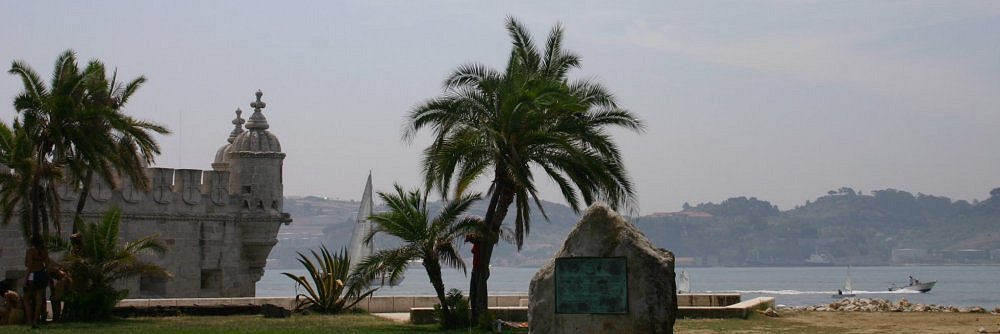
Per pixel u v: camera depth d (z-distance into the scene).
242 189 55.06
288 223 56.53
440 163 32.91
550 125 34.16
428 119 33.81
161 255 51.09
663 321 23.14
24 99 35.44
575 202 34.03
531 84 33.34
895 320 36.88
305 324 34.94
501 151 33.62
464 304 34.56
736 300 41.88
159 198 51.28
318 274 41.09
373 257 34.16
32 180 35.09
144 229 50.59
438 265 34.38
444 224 34.03
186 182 52.59
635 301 23.19
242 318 37.53
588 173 33.34
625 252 23.39
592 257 23.56
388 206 34.72
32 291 33.75
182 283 52.19
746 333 31.28
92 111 35.56
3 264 45.84
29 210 37.56
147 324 34.16
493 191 34.69
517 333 31.91
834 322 35.91
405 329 33.34
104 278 36.56
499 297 45.25
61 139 35.78
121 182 49.81
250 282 55.50
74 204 47.88
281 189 56.12
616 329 23.22
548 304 23.84
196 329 31.66
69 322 35.00
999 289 198.38
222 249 54.03
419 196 34.50
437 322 36.00
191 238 52.66
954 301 137.38
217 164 58.34
